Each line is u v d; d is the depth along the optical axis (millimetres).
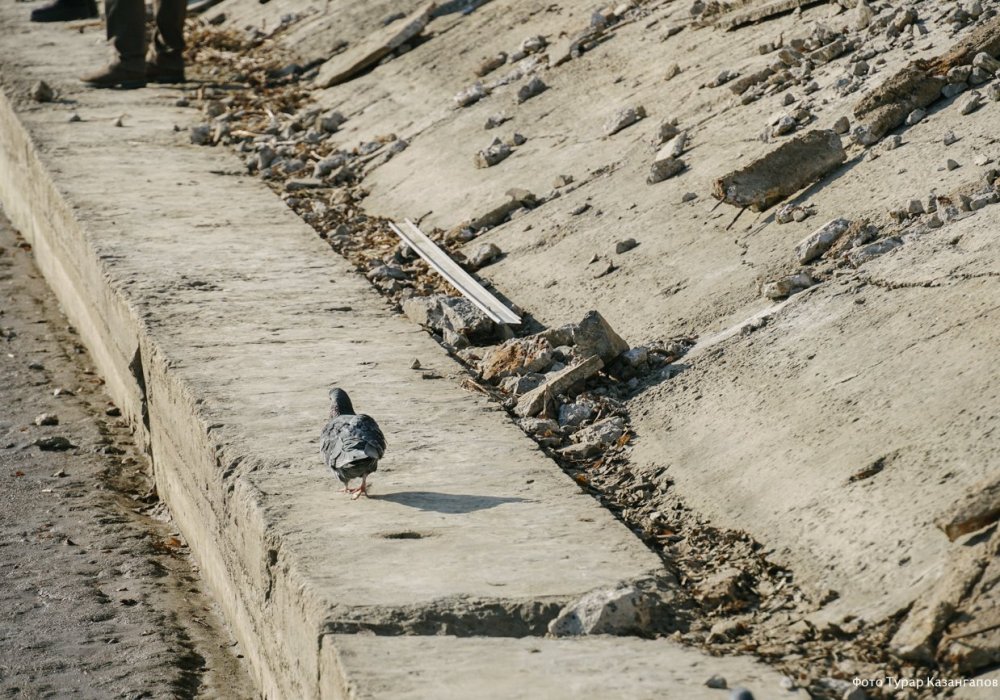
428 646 8023
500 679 7516
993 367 9562
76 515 14477
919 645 7562
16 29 35250
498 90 22141
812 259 13062
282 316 15117
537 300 15430
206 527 12523
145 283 16109
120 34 27672
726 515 9984
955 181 12789
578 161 18328
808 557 9016
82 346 20312
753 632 8453
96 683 10953
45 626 11930
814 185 14430
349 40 28969
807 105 15766
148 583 12875
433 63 25141
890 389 10125
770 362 11602
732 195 14289
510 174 19094
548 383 12695
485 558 9203
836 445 9891
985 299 10461
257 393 12711
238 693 10906
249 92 27609
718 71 18266
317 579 8852
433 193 19875
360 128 23984
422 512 10047
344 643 8023
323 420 12023
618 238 15727
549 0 25188
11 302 22281
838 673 7707
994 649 7320
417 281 16984
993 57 14617
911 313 10969
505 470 10922
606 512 10117
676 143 16688
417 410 12328
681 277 14188
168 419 13789
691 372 12328
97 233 18172
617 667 7727
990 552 7805
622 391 12781
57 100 26672
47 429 17094
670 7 21797
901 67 15320
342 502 10281
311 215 19938
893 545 8555
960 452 8922
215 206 19859
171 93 27766
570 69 21469
